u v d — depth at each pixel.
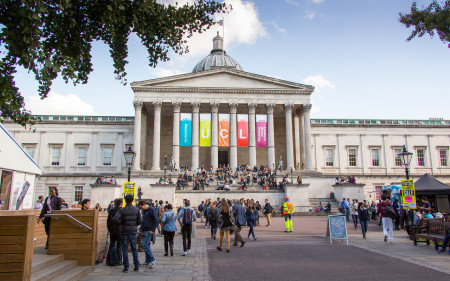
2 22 8.32
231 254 16.02
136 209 12.82
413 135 68.31
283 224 33.19
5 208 23.34
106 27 10.88
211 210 23.25
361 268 12.41
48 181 60.97
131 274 11.88
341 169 66.50
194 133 57.44
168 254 16.17
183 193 46.69
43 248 14.12
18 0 8.11
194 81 59.53
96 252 13.52
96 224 12.77
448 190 28.59
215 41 85.56
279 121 68.94
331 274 11.53
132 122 64.38
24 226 8.68
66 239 12.36
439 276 11.03
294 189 46.25
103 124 64.56
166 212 15.96
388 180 65.62
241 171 55.50
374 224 33.91
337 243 19.17
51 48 10.42
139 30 11.65
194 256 15.61
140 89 57.88
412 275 11.23
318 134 67.56
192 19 12.52
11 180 23.78
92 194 44.03
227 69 59.72
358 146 67.44
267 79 59.62
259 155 67.62
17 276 8.48
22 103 10.73
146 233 13.23
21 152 24.62
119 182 51.25
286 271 12.10
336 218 19.22
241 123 57.53
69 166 63.12
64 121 64.06
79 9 10.70
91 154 63.62
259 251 16.64
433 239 16.47
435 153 67.88
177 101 58.19
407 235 23.06
